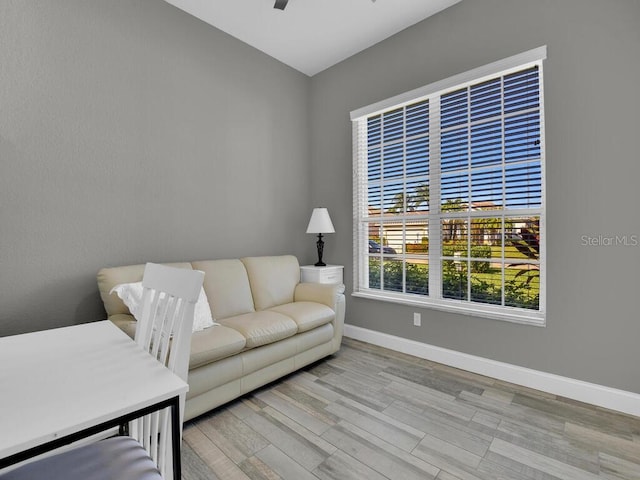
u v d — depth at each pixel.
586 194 2.03
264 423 1.83
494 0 2.39
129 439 1.01
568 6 2.08
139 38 2.40
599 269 2.00
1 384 0.84
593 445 1.63
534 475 1.43
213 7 2.62
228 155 2.99
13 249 1.89
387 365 2.65
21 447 0.61
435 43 2.71
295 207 3.63
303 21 2.81
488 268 2.52
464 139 2.62
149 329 1.24
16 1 1.88
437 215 2.77
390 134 3.12
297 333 2.43
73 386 0.84
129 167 2.36
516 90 2.35
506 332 2.36
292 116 3.60
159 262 2.52
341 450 1.60
